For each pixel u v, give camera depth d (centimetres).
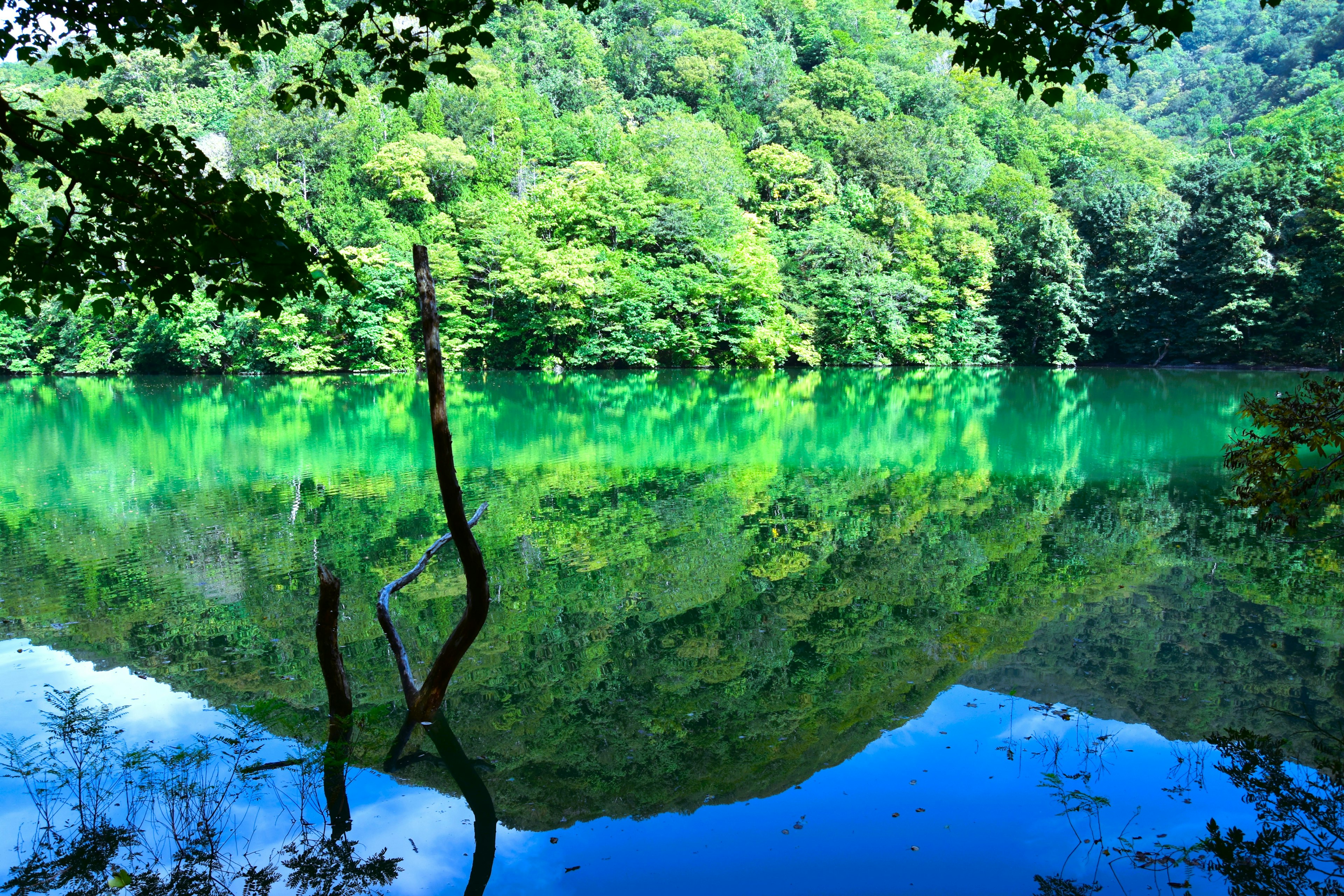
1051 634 662
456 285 3900
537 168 4747
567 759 466
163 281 371
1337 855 367
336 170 4209
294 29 410
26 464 1461
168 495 1184
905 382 3431
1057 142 6200
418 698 503
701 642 646
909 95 6494
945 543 930
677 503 1135
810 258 4262
